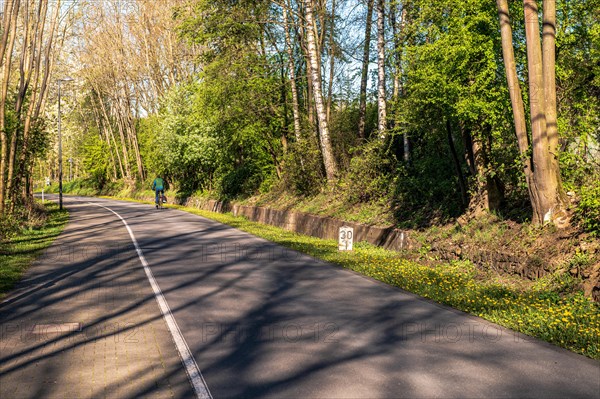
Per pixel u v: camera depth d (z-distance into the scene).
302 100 32.06
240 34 26.06
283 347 6.30
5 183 21.28
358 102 29.73
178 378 5.30
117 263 13.18
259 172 35.00
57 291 9.77
